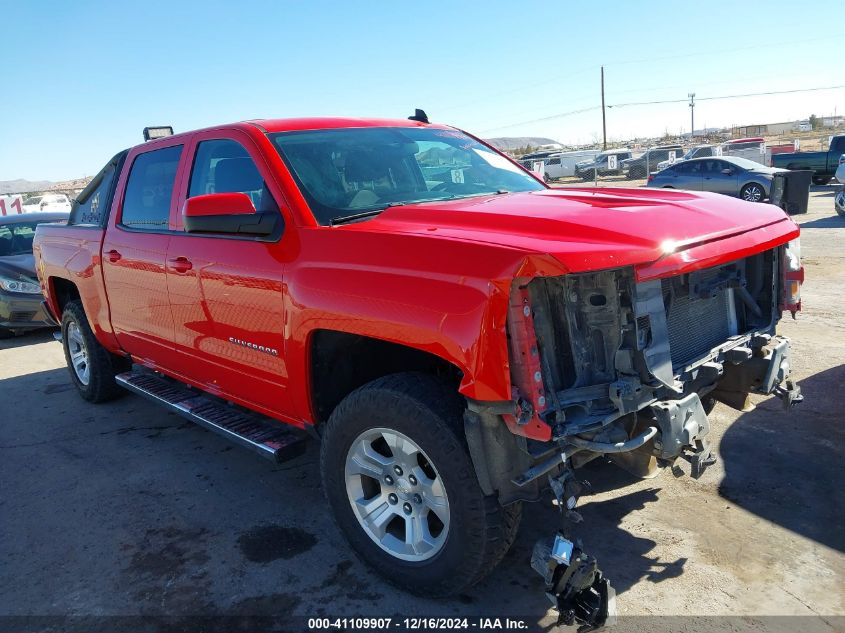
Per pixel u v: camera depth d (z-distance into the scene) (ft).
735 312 10.59
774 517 10.84
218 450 15.33
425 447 8.54
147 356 15.25
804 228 43.75
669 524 10.87
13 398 20.39
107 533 11.84
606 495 11.91
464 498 8.32
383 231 9.10
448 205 10.22
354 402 9.29
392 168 11.90
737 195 64.23
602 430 8.13
